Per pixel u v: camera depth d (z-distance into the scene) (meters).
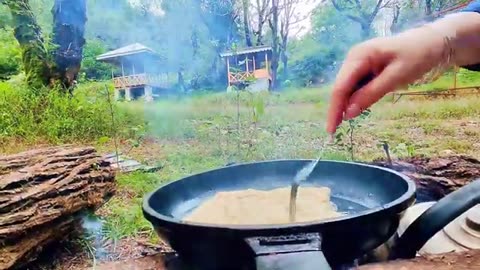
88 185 1.83
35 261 1.65
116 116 5.55
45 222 1.56
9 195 1.49
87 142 4.86
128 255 1.74
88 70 14.25
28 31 6.56
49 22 7.94
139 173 3.19
